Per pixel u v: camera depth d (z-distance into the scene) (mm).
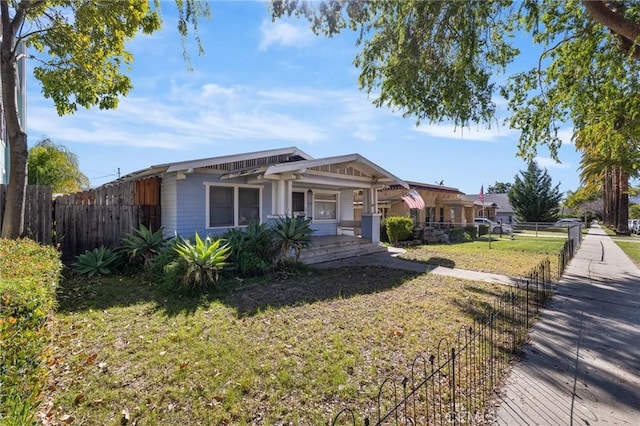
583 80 7895
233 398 2938
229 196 11016
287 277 7898
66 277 7340
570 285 7566
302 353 3814
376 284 7375
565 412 2846
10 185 7031
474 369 3549
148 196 9984
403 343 4156
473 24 6109
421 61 6777
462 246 15914
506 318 5199
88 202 8727
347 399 2961
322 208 14336
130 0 8023
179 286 6211
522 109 8859
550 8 7254
